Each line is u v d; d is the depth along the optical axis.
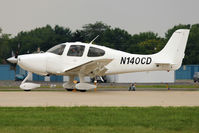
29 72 42.03
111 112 23.61
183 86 62.34
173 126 19.53
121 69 44.38
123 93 40.22
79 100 31.64
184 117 22.03
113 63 43.84
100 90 46.66
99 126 19.33
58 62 41.19
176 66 45.53
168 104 29.48
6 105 27.58
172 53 45.34
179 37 45.31
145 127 19.30
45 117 21.69
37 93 38.06
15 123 19.84
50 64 41.22
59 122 20.22
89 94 37.91
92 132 17.73
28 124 19.64
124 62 44.19
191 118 21.73
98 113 23.14
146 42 146.62
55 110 24.44
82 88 40.69
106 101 31.19
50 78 98.94
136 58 44.59
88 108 25.45
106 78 88.50
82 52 41.44
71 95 36.22
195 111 24.27
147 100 32.47
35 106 26.92
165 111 24.19
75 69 40.53
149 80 86.75
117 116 22.22
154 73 86.62
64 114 22.70
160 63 45.00
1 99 31.78
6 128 18.50
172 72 87.06
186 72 123.38
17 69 106.88
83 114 22.77
